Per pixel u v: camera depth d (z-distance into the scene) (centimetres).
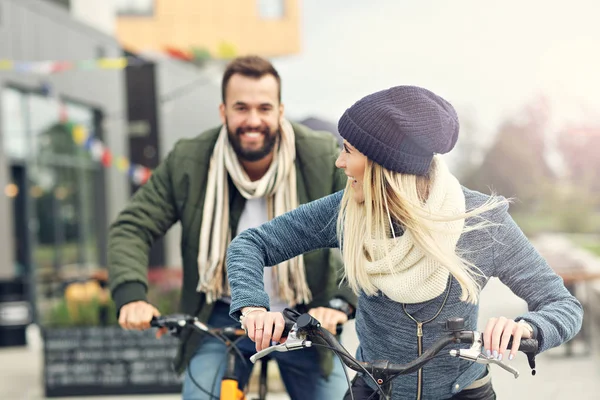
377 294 283
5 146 1354
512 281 284
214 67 2422
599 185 4241
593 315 1153
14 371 977
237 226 401
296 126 407
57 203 1625
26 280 1216
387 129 269
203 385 380
